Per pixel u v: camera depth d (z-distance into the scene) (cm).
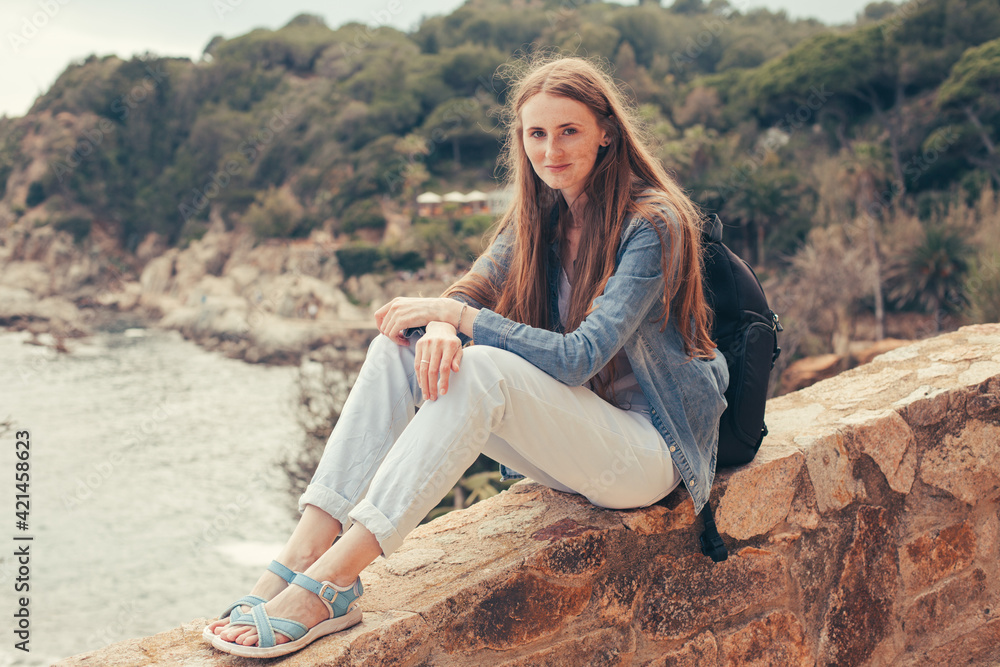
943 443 190
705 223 160
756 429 159
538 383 131
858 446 177
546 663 139
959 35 4794
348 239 7144
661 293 141
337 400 1328
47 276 7619
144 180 8550
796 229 3981
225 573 1978
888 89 5216
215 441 3216
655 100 6975
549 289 162
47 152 8350
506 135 170
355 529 119
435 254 6128
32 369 4766
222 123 8350
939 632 191
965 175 4194
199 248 7706
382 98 8225
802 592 170
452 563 142
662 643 153
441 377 124
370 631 119
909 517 185
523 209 160
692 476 145
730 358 157
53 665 115
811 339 2619
